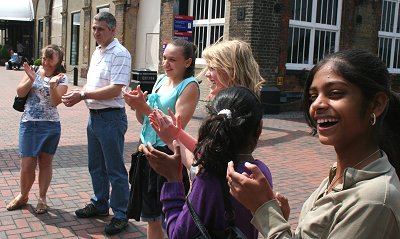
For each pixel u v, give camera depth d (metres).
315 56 14.38
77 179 6.16
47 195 5.45
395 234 1.31
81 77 24.47
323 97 1.44
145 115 3.08
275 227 1.43
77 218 4.73
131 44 19.41
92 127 4.41
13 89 18.75
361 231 1.29
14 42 39.16
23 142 4.76
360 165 1.45
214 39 14.61
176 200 1.96
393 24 16.23
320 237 1.39
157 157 1.97
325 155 8.11
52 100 4.61
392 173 1.38
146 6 18.55
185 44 3.36
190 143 2.51
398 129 1.66
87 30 23.56
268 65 13.09
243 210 1.81
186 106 3.26
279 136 9.77
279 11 13.06
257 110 1.90
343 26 14.73
